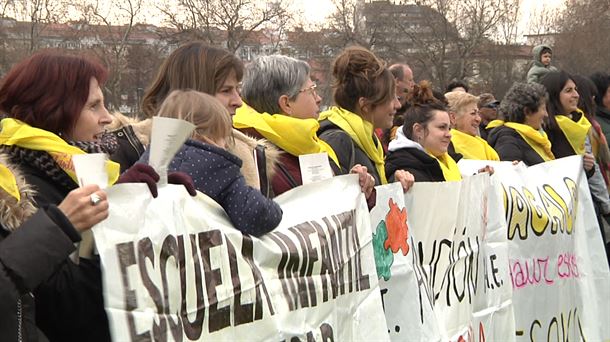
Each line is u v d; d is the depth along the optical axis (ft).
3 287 6.71
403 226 12.61
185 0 128.16
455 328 14.02
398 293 12.46
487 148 18.33
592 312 18.28
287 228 9.93
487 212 15.46
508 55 178.09
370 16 170.09
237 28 132.98
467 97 18.33
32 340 7.11
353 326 10.85
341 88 13.64
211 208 8.67
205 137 9.13
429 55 174.19
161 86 10.98
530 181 17.02
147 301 7.50
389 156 14.78
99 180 7.37
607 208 20.79
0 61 85.92
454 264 14.11
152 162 7.88
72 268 7.45
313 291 10.00
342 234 10.79
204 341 8.21
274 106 12.64
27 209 7.42
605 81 23.50
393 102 13.76
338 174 12.36
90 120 8.75
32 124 8.51
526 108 19.26
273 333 9.18
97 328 7.68
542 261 16.93
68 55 8.75
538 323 16.84
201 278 8.25
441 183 13.74
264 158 10.83
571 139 20.75
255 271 9.04
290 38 142.41
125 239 7.39
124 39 95.40
